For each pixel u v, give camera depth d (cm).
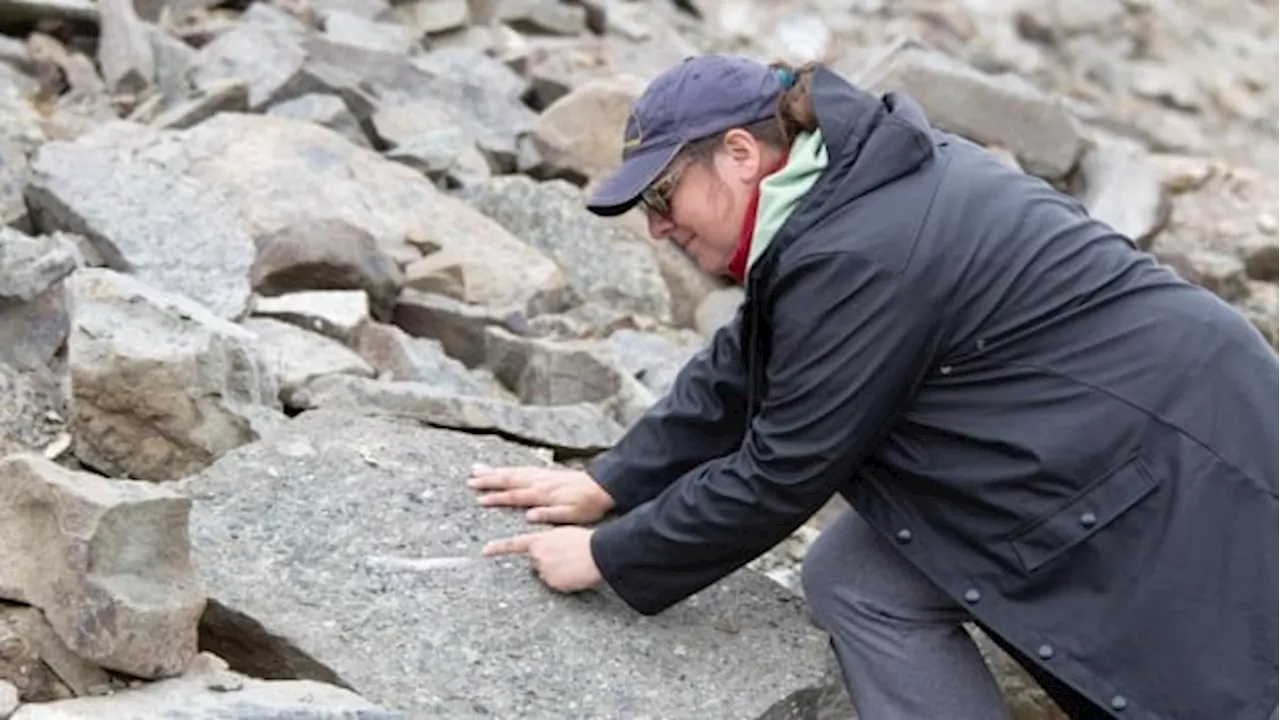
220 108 712
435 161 717
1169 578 366
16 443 463
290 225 591
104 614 356
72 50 752
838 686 427
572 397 579
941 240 366
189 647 368
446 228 655
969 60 1246
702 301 702
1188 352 372
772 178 369
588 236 699
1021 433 371
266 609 403
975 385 375
